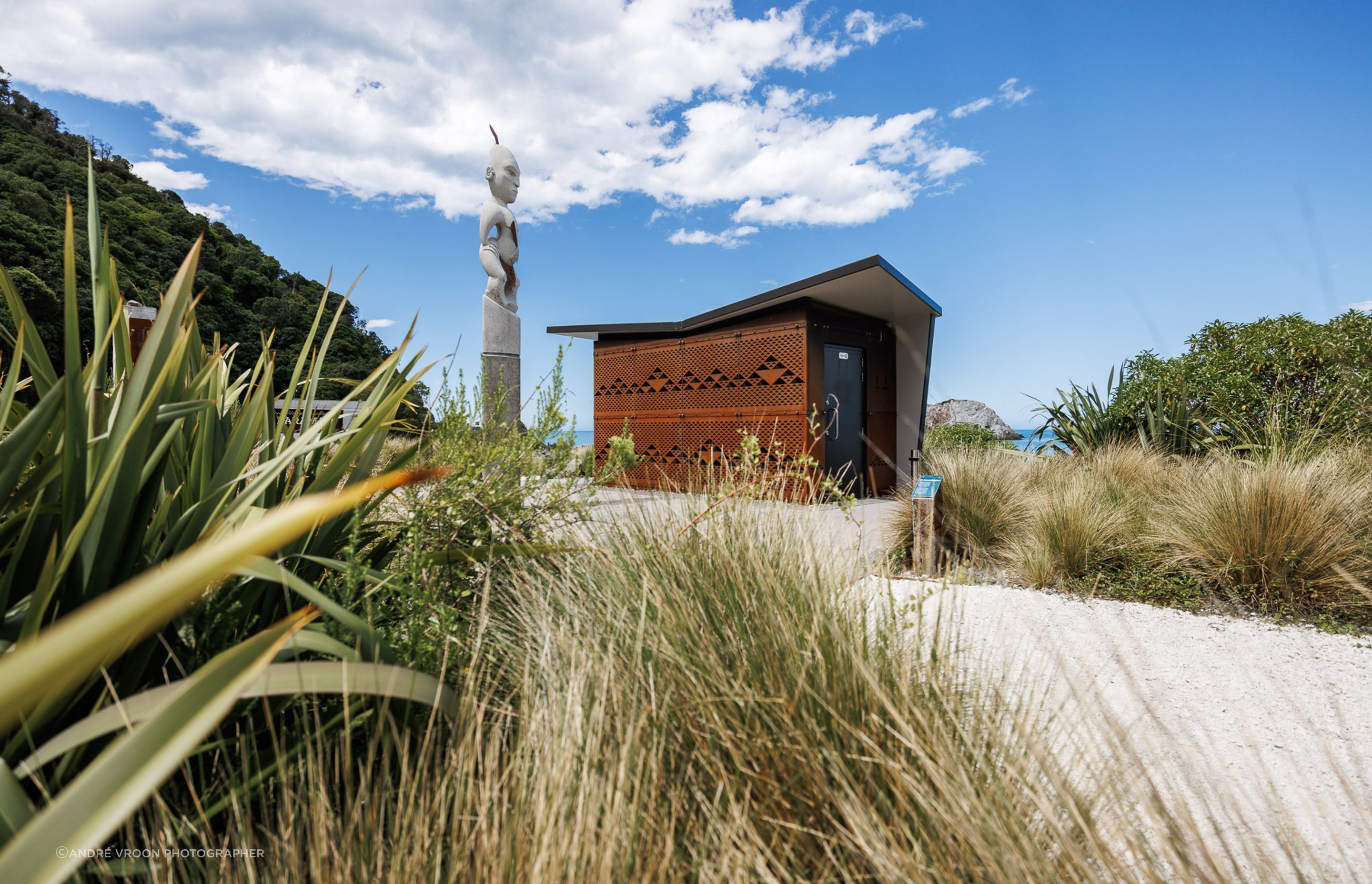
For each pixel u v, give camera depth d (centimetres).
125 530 140
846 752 138
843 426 970
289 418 250
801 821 127
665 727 144
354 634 156
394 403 203
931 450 760
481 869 103
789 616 176
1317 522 380
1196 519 440
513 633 209
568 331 1155
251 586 166
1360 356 677
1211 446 716
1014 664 267
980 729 151
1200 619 358
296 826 124
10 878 56
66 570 127
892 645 178
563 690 158
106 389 172
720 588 196
